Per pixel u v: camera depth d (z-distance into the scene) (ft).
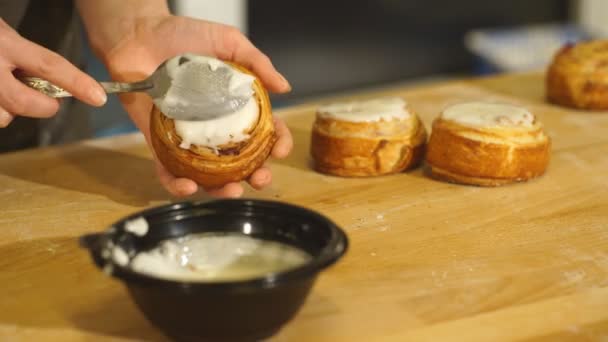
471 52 4.97
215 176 2.14
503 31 5.16
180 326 1.65
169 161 2.15
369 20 4.81
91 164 2.54
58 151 2.63
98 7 2.56
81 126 3.05
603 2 5.18
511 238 2.09
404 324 1.77
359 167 2.41
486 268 1.96
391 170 2.43
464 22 5.07
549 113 2.90
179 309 1.62
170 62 2.11
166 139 2.13
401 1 4.85
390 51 4.94
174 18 2.47
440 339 1.73
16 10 2.76
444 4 4.97
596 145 2.63
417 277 1.93
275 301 1.63
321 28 4.71
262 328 1.67
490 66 4.62
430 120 2.82
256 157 2.15
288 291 1.63
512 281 1.91
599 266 1.96
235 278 1.74
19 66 2.14
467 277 1.93
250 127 2.13
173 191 2.18
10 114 2.20
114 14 2.54
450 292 1.87
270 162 2.53
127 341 1.73
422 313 1.81
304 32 4.67
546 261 1.98
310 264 1.62
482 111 2.43
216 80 2.10
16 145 2.85
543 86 3.18
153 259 1.76
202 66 2.11
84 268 1.98
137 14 2.53
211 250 1.82
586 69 2.89
